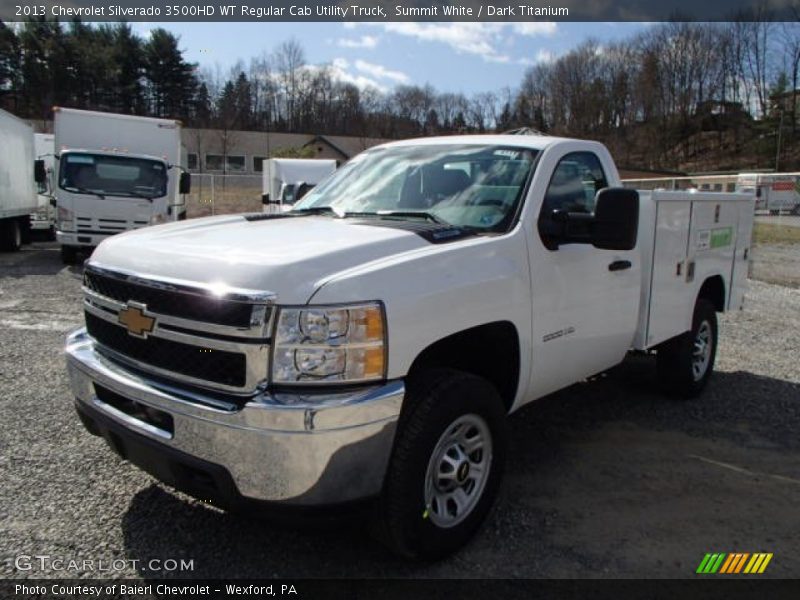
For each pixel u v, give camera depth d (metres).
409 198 3.99
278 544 3.27
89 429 3.37
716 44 76.44
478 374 3.68
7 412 4.91
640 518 3.66
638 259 4.54
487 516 3.42
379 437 2.73
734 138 75.19
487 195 3.79
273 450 2.57
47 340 7.18
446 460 3.11
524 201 3.68
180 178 15.41
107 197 13.90
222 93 73.50
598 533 3.49
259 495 2.62
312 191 4.67
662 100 79.06
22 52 63.41
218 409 2.65
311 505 2.64
